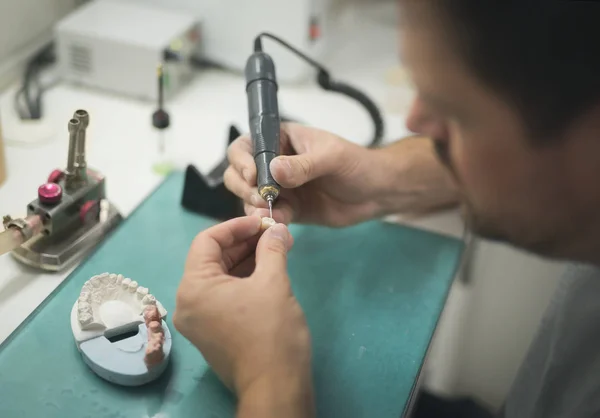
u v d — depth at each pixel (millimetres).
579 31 405
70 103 1049
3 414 592
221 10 1115
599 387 726
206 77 1162
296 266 797
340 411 631
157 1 1137
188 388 633
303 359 585
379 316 741
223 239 651
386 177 848
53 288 736
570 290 807
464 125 480
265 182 710
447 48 449
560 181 472
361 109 1112
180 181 897
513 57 426
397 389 660
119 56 1044
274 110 771
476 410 1074
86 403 610
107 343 642
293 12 1084
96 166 932
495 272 1211
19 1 1060
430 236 866
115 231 800
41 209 734
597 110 431
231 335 579
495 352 1303
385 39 1283
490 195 500
